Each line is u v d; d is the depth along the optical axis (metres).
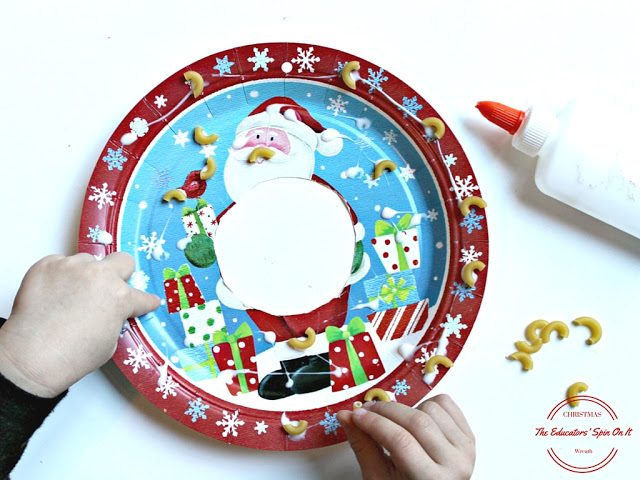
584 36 0.61
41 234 0.57
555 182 0.56
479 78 0.60
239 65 0.53
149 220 0.55
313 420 0.54
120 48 0.58
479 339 0.60
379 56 0.60
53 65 0.58
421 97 0.54
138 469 0.57
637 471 0.61
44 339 0.43
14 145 0.58
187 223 0.56
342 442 0.56
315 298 0.57
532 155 0.57
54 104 0.58
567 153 0.54
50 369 0.43
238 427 0.53
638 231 0.57
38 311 0.44
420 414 0.48
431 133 0.55
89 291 0.45
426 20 0.60
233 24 0.59
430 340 0.55
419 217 0.57
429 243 0.58
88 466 0.57
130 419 0.57
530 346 0.59
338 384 0.56
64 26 0.58
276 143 0.57
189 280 0.55
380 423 0.47
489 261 0.60
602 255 0.60
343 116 0.57
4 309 0.56
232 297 0.56
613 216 0.56
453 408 0.53
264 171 0.56
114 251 0.53
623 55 0.61
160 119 0.53
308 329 0.55
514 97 0.61
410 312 0.57
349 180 0.57
